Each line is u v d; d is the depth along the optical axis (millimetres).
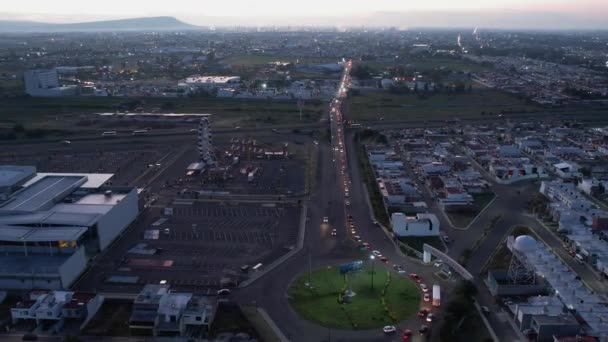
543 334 108312
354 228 169375
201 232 166375
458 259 146375
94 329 113188
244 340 109000
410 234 164625
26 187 175625
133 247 155375
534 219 179000
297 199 197125
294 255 149750
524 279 131500
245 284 132875
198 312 112812
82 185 182000
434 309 120375
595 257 144125
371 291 128875
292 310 120875
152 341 108812
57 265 132875
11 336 110312
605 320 112688
